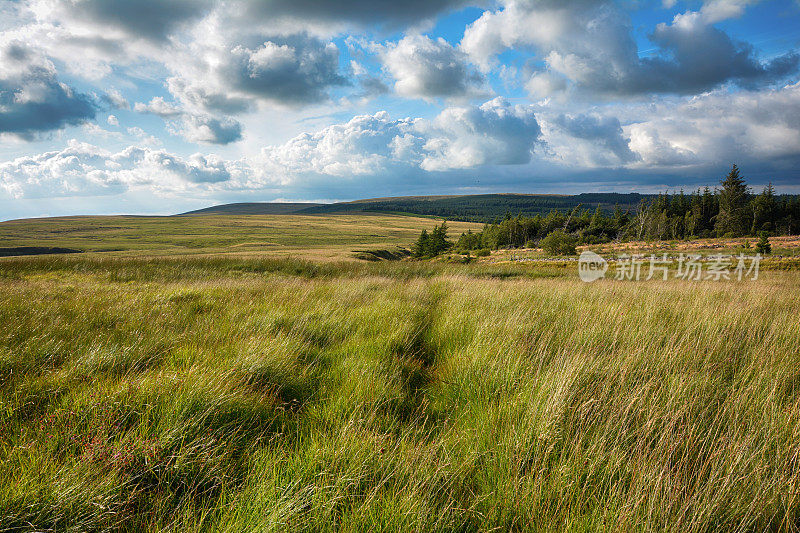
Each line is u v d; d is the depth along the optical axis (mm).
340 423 2684
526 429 2467
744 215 96938
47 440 2193
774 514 1933
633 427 2613
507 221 109938
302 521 1825
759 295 7621
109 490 1915
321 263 20219
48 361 3617
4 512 1725
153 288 9625
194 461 2158
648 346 4184
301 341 4586
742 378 3357
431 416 3082
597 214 103750
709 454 2322
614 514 1856
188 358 3607
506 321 5184
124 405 2598
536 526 1860
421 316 6293
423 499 1954
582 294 8180
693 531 1795
